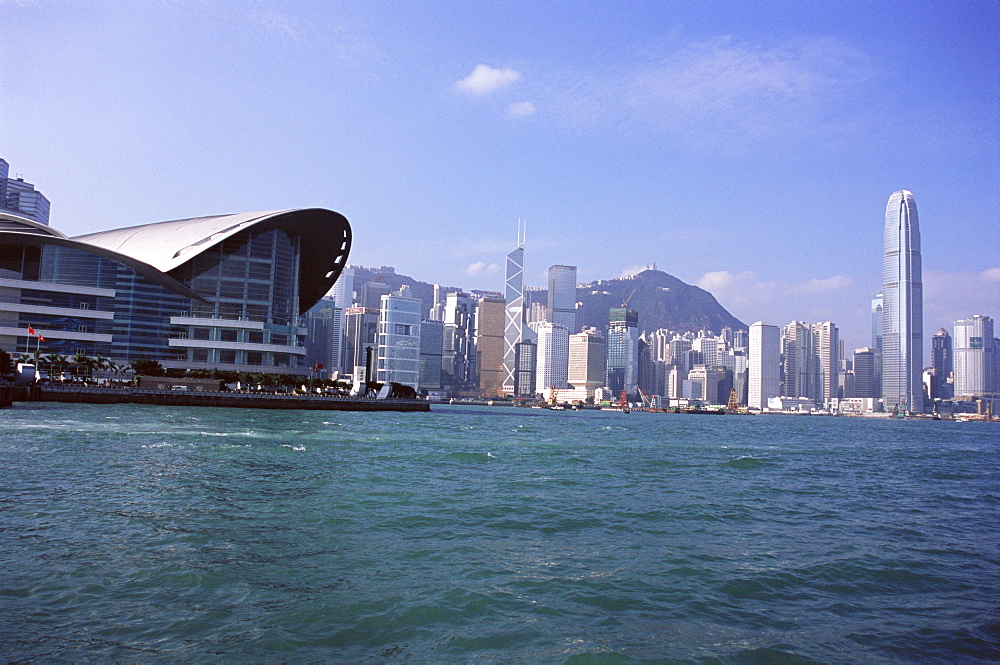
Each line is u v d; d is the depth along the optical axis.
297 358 164.62
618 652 15.06
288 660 14.04
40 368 135.75
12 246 149.75
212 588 18.23
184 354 150.75
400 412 148.25
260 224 152.12
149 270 147.25
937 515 35.53
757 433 140.12
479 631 16.03
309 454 50.44
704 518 31.66
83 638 14.66
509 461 53.53
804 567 22.91
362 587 18.88
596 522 29.53
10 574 18.64
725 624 17.14
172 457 44.56
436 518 28.78
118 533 23.66
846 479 51.44
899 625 17.39
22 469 36.91
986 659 15.29
